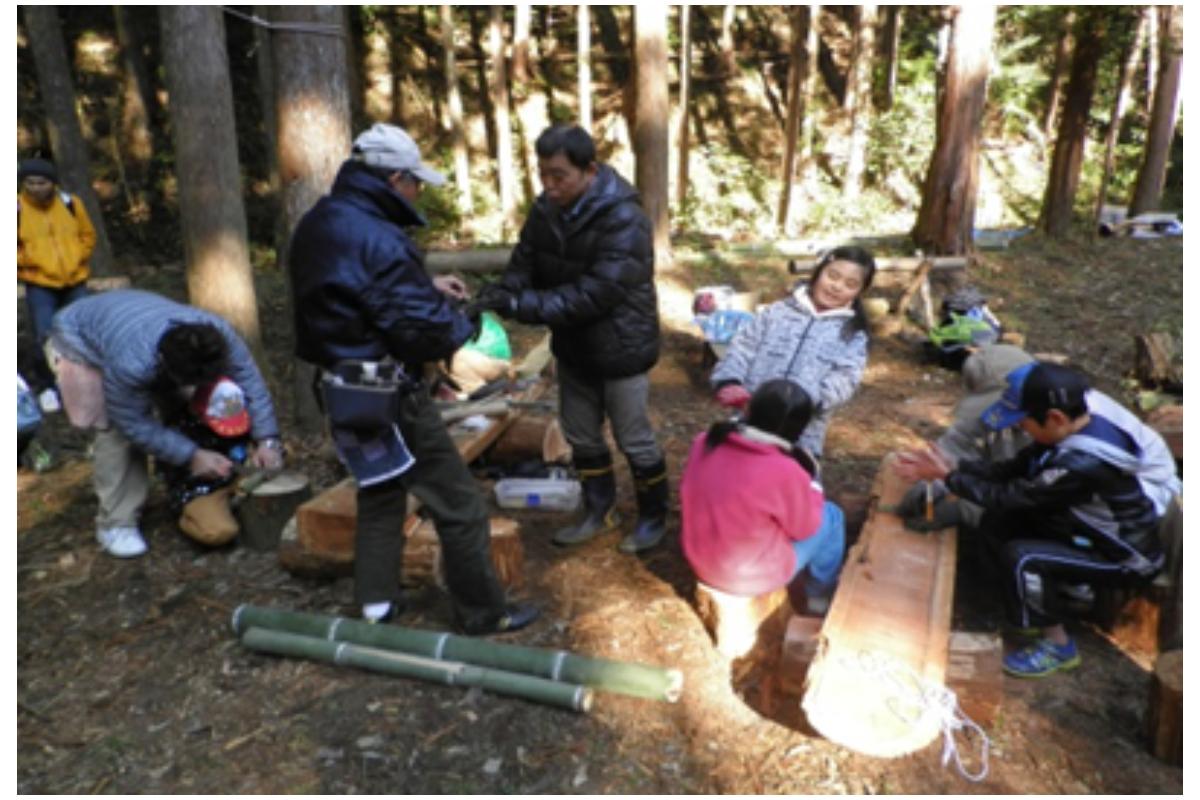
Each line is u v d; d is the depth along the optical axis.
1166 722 2.44
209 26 4.65
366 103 14.12
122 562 3.62
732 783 2.39
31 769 2.50
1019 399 2.75
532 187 13.67
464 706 2.70
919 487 3.23
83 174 7.87
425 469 2.78
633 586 3.35
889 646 2.41
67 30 12.39
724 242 10.97
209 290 5.06
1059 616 3.10
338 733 2.60
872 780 2.39
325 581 3.41
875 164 14.92
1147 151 12.73
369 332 2.58
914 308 7.69
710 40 16.89
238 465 3.70
